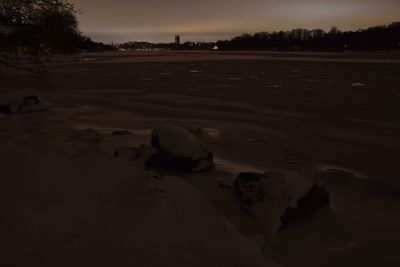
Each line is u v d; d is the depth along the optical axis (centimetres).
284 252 475
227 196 607
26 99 1577
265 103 1830
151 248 339
